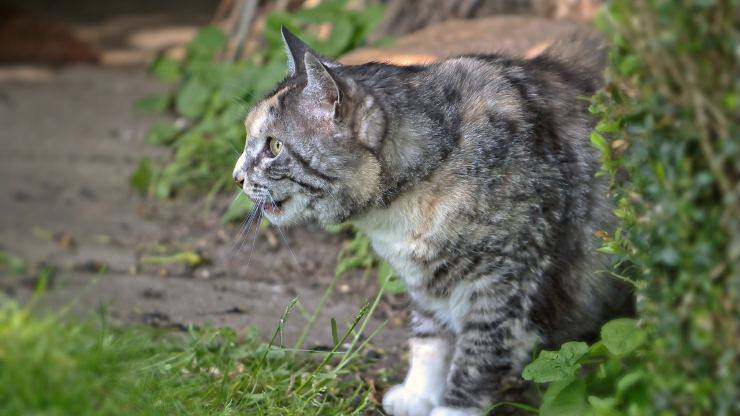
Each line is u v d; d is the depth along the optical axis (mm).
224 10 17219
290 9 15625
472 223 7359
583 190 7637
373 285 10711
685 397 5523
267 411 7742
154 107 16062
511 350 7648
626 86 5824
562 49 8578
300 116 7465
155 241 12273
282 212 7809
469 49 10922
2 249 12031
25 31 20250
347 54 12070
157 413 7254
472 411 7688
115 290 10875
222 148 13492
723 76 5039
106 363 7820
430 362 8148
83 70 18891
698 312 5336
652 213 5691
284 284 10977
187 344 8961
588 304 7992
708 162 5191
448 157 7352
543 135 7562
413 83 7656
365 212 7578
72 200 13547
